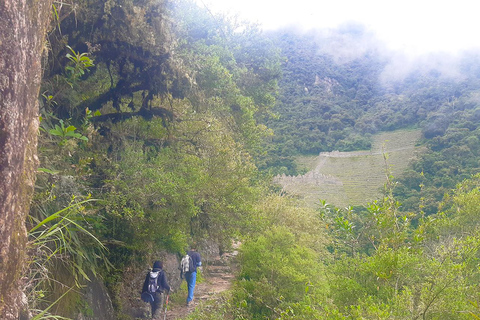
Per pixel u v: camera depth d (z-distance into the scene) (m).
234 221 9.06
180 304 8.68
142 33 6.66
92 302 5.37
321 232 14.30
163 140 8.44
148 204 6.95
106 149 7.02
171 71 7.55
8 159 1.63
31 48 1.82
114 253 7.07
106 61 7.18
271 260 9.79
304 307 5.06
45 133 4.55
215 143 8.97
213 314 6.84
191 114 8.79
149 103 8.96
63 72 5.91
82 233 5.11
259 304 8.98
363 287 5.59
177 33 8.31
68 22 5.86
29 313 2.21
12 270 1.72
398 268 4.63
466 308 4.11
